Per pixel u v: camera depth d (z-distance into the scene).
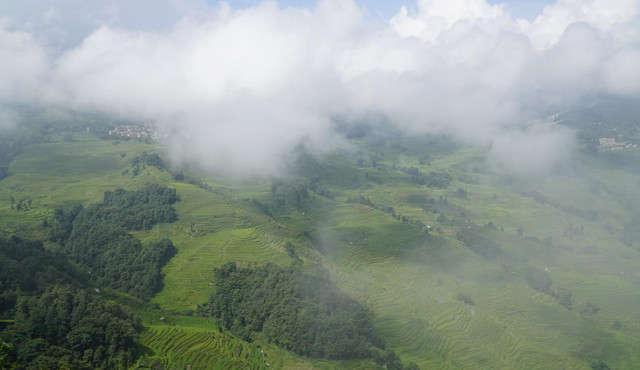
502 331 155.75
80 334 117.94
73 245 187.38
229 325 146.00
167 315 150.50
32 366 105.19
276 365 126.56
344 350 128.75
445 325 155.38
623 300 190.25
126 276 169.75
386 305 164.50
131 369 116.19
